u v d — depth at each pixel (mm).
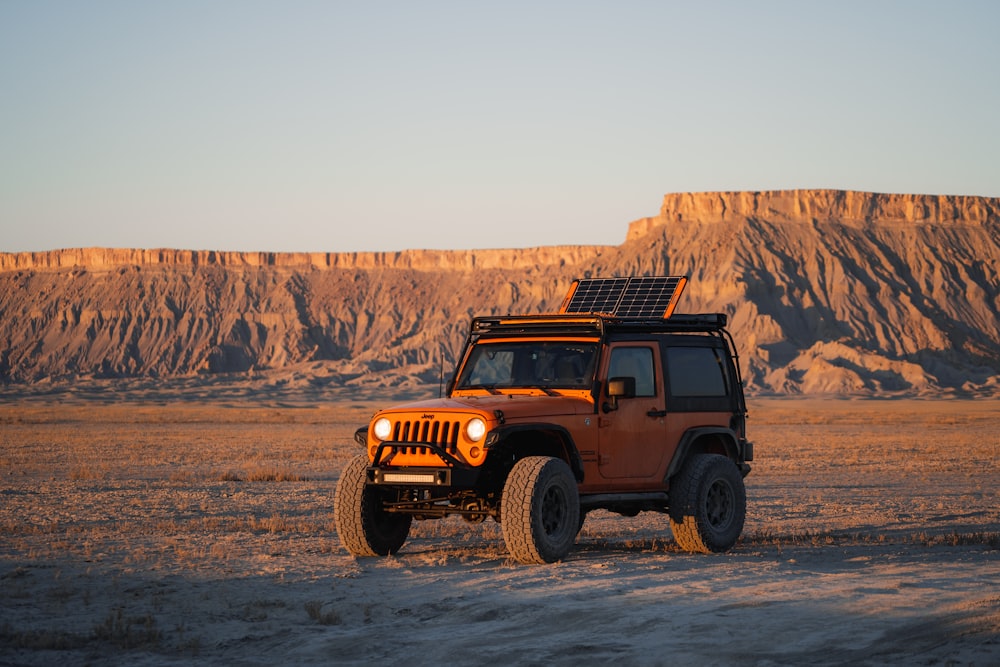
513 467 12438
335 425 82312
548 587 10742
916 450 45750
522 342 13820
